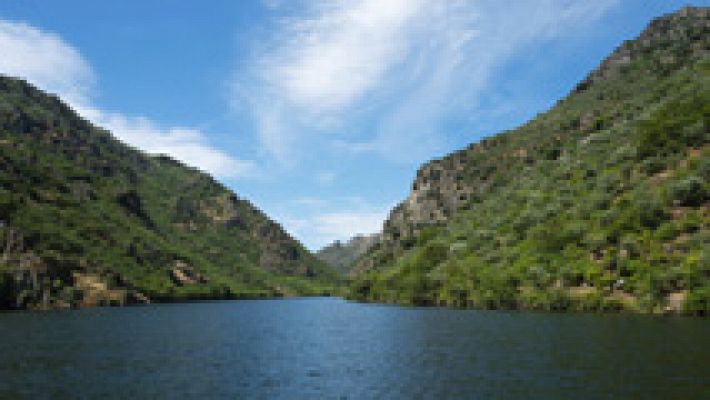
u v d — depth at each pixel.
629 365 40.12
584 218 123.75
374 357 53.91
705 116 125.38
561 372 39.06
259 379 42.31
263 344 68.56
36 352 57.09
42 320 105.19
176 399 35.00
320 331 87.44
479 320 89.12
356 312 140.62
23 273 153.00
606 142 160.12
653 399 30.06
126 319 112.38
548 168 177.62
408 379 40.38
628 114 175.88
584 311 95.44
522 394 32.94
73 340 69.44
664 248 94.94
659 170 120.62
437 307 137.38
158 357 55.28
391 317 110.38
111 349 61.03
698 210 99.50
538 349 51.38
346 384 39.56
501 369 41.97
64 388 38.09
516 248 132.00
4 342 65.94
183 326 97.44
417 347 59.72
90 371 45.50
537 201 149.75
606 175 134.88
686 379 34.59
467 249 152.88
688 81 167.75
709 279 80.69
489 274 127.19
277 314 143.75
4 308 142.38
